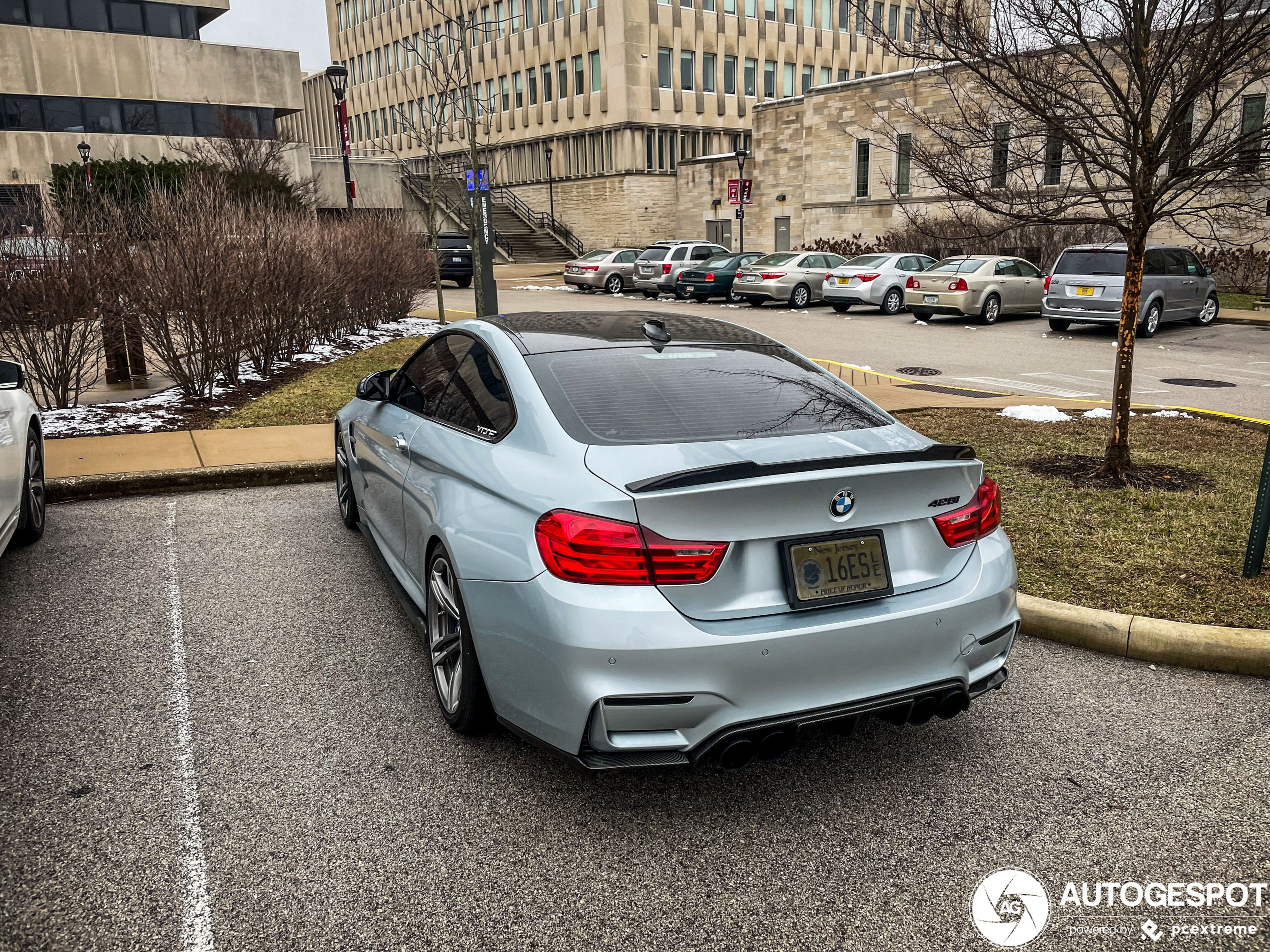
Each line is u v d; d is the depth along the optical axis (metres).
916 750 3.44
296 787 3.13
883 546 2.93
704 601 2.71
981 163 6.79
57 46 43.53
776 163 43.34
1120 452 6.84
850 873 2.73
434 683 3.68
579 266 29.92
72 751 3.34
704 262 27.17
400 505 4.17
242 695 3.79
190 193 11.10
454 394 3.95
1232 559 5.10
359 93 71.75
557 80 54.53
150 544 5.79
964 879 2.71
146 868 2.70
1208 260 26.36
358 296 15.53
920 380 12.81
